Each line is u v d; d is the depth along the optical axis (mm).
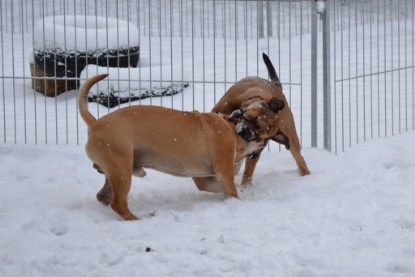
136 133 6605
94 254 5605
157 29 15664
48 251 5727
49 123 9922
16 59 13109
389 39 13812
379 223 6066
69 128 9719
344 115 10305
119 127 6527
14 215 6543
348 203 6582
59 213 6559
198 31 15656
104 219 6590
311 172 7949
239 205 6707
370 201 6613
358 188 7066
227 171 6941
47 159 8469
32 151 8648
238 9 17094
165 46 14047
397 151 8680
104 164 6531
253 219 6297
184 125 6781
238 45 13953
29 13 16438
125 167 6516
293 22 16312
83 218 6484
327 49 8812
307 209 6457
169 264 5328
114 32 11406
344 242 5645
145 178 7902
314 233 5871
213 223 6227
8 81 11977
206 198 7258
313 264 5262
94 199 7156
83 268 5359
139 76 9555
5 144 8844
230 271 5219
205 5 17328
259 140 7113
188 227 6145
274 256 5383
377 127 9797
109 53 11336
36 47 11273
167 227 6164
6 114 10320
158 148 6703
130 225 6246
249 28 15945
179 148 6758
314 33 8906
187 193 7402
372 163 8234
